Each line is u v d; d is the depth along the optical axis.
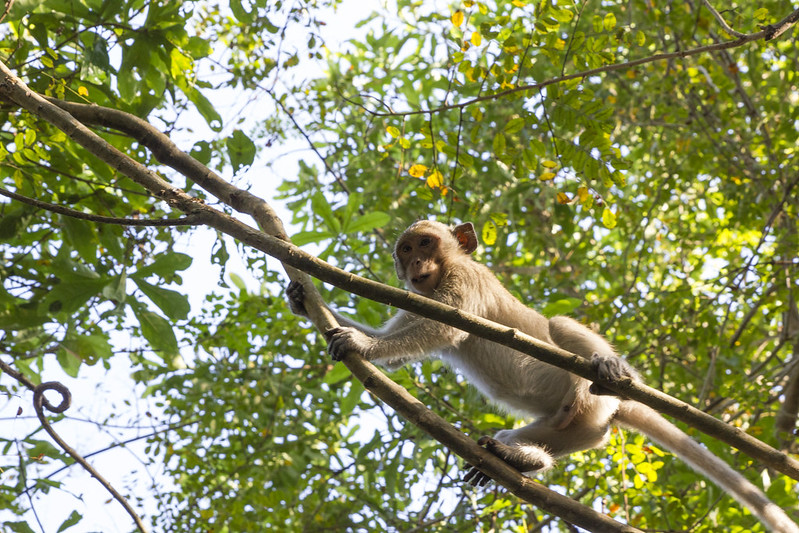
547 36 5.90
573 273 10.83
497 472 4.83
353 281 4.41
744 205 9.73
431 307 4.45
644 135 10.67
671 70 9.85
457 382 9.23
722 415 8.80
